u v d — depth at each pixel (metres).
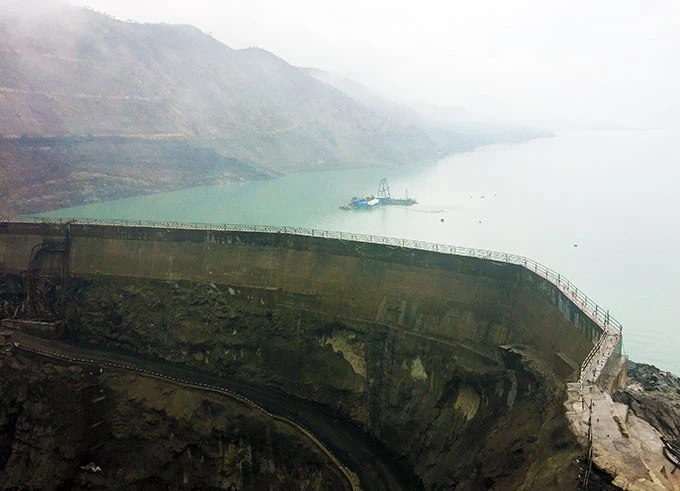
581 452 31.59
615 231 136.38
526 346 56.03
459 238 133.25
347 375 71.25
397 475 59.59
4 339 89.19
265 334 78.38
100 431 76.25
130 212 158.75
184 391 74.31
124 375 78.31
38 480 74.81
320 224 150.38
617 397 42.91
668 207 160.75
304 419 69.25
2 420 80.38
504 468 43.16
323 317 75.25
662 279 100.31
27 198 156.00
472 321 64.44
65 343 89.62
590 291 96.94
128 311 88.31
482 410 56.75
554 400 42.16
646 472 28.67
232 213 162.25
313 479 62.28
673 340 79.12
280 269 80.62
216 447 69.00
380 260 73.88
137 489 72.81
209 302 83.06
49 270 96.50
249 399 73.31
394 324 69.81
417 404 64.19
